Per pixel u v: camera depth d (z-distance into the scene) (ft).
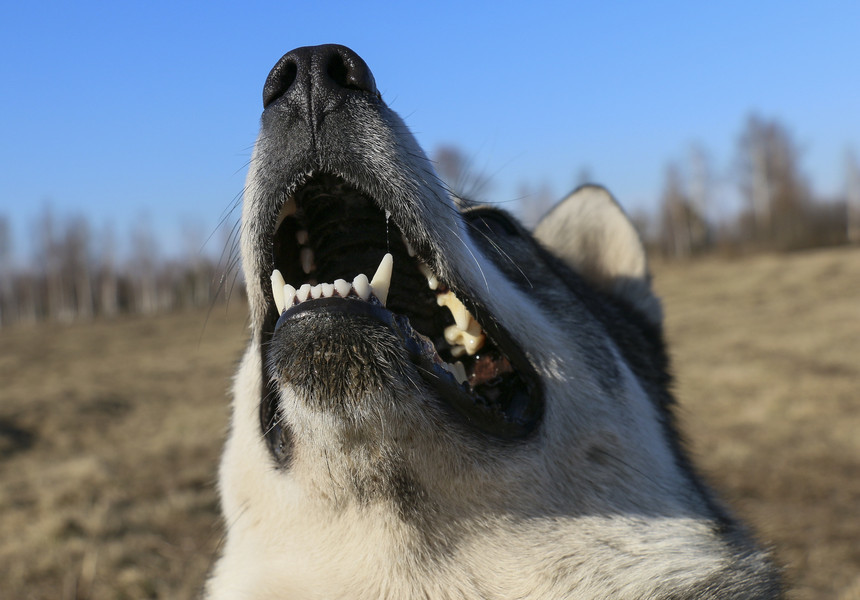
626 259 1.65
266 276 0.98
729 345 9.04
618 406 1.21
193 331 18.79
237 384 1.35
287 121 0.94
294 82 0.94
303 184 0.96
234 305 19.43
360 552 1.01
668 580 1.07
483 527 1.00
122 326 22.25
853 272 15.42
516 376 1.14
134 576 2.63
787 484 3.59
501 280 1.16
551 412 1.09
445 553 1.00
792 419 5.09
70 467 4.64
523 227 1.42
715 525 1.20
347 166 0.93
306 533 1.05
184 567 2.77
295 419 0.88
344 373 0.84
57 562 2.81
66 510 3.50
